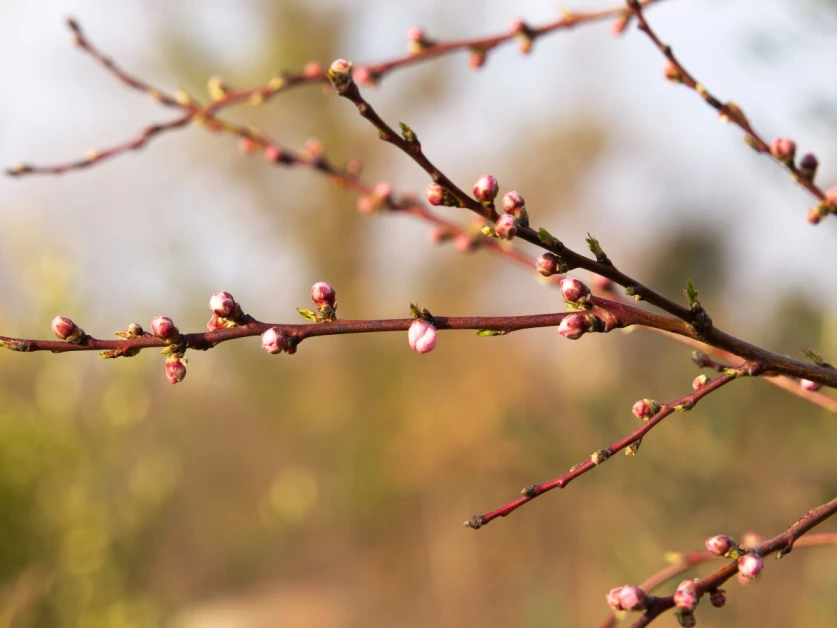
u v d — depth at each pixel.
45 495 4.23
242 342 8.85
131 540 4.98
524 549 6.49
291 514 7.66
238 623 7.70
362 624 7.70
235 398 8.84
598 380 5.32
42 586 4.08
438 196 1.07
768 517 4.08
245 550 8.39
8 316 4.64
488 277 8.85
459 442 7.75
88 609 4.28
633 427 4.71
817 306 3.84
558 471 5.05
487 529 7.06
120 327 7.61
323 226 10.05
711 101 1.53
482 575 7.00
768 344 4.45
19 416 4.29
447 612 7.17
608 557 4.74
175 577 7.46
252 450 8.81
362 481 8.45
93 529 4.41
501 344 8.20
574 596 5.47
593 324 1.06
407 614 7.65
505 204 1.06
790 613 3.97
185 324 7.73
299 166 2.47
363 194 2.49
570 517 5.68
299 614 7.89
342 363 9.34
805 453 3.84
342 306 9.98
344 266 10.00
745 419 4.24
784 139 1.50
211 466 8.47
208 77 9.44
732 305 5.45
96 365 5.16
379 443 8.55
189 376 7.88
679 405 1.12
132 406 4.89
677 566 1.84
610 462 4.66
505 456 6.57
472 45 2.21
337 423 8.87
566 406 5.56
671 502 4.29
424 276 9.63
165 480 5.43
